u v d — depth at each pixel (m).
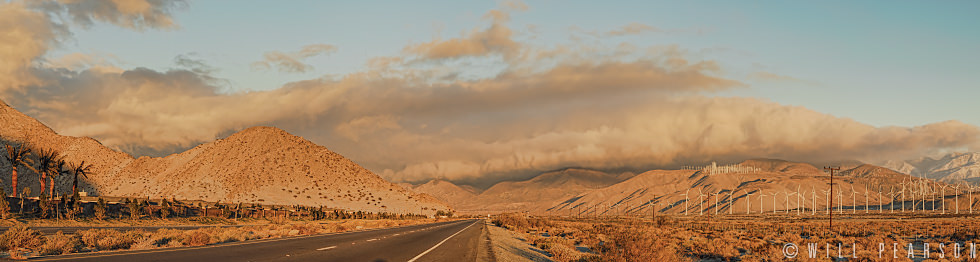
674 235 57.81
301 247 25.83
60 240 20.97
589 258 25.45
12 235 21.98
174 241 24.73
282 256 20.75
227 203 184.88
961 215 189.00
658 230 67.25
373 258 22.09
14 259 17.34
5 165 167.88
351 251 24.84
